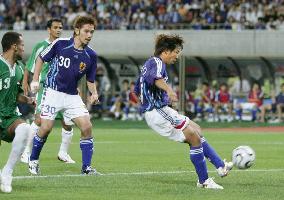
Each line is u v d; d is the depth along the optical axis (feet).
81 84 350.64
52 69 136.05
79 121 135.85
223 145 230.27
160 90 118.42
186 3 423.23
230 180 129.39
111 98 397.80
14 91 111.96
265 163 167.32
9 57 111.55
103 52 412.16
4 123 110.52
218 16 409.49
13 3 463.01
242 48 390.42
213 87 392.06
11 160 108.06
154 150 206.28
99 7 442.09
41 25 445.37
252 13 407.85
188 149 210.59
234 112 373.20
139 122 359.87
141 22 424.05
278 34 385.91
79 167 153.07
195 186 119.75
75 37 134.72
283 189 117.19
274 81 386.32
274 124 349.61
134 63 401.29
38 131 137.08
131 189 115.14
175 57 119.24
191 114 375.04
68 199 103.50
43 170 146.20
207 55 394.11
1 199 102.73
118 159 175.73
